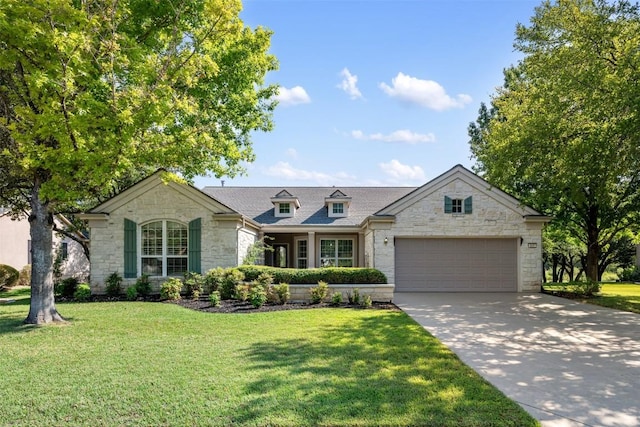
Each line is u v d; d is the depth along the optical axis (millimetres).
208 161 17844
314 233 21938
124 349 7566
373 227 17562
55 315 10531
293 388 5438
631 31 11570
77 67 8977
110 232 16391
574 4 13047
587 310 12828
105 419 4590
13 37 8484
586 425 4539
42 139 9336
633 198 17766
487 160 17875
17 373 6176
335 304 13336
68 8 8445
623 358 7305
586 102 11773
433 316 11562
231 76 17188
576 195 13102
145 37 13227
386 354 7207
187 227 16406
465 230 17469
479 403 5008
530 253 17453
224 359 6855
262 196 24547
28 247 25812
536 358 7254
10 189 12406
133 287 15281
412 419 4547
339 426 4398
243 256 17531
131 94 9523
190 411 4754
